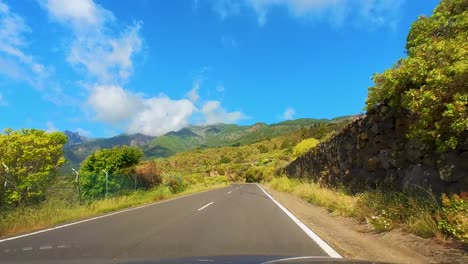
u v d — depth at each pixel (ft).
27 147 73.97
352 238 33.99
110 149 112.88
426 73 30.40
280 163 209.97
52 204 59.31
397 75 35.86
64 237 36.60
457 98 27.32
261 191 125.80
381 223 35.09
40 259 26.61
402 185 40.34
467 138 29.27
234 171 374.02
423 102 29.35
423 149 35.50
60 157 81.66
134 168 110.22
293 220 47.37
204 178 280.72
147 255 27.40
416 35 38.06
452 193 30.91
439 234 28.63
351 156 61.05
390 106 43.62
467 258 23.80
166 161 467.52
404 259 25.29
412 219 32.55
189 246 30.81
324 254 27.04
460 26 33.60
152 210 63.98
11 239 36.17
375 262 13.24
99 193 81.92
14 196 66.80
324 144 82.38
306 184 90.99
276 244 31.35
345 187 63.57
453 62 28.37
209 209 63.72
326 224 43.47
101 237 36.11
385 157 45.88
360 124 55.83
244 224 44.19
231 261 13.51
